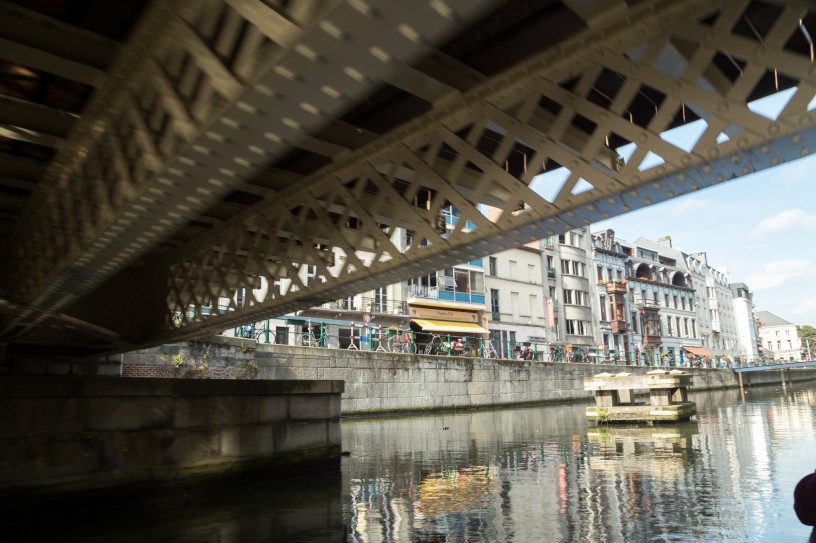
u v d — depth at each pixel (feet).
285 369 67.97
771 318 409.69
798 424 50.11
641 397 114.32
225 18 9.76
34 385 21.91
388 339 92.07
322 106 9.75
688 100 13.34
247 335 79.41
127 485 23.71
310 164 24.02
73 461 22.62
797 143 12.41
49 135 20.21
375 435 49.37
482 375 92.32
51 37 15.20
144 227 17.46
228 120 10.42
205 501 24.29
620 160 19.36
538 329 138.00
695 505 20.65
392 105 19.35
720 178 13.94
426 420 68.33
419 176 20.21
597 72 14.88
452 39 15.58
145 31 12.34
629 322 170.60
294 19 7.55
